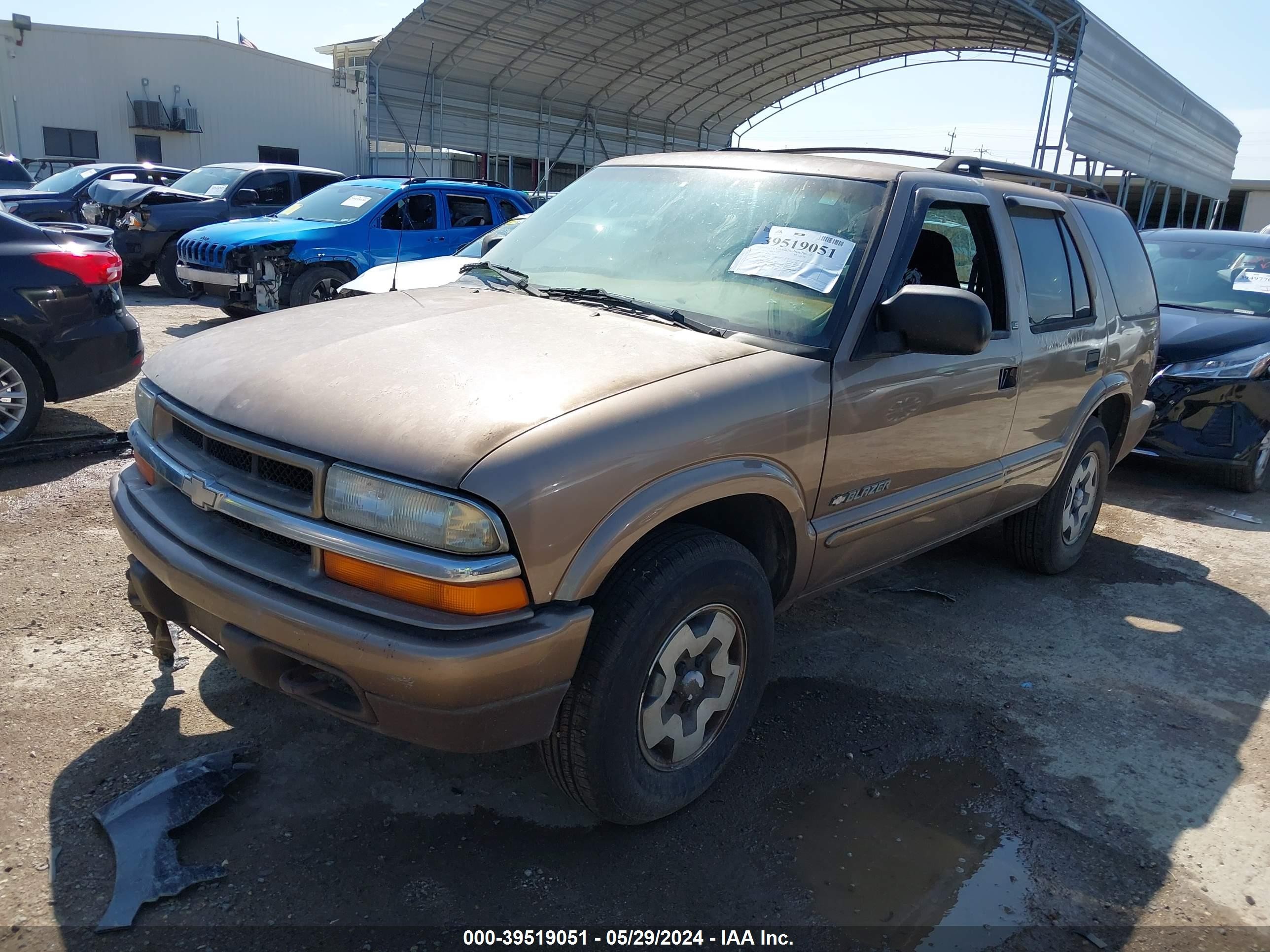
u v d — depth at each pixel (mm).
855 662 3756
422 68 21500
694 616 2576
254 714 3059
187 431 2645
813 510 2938
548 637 2166
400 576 2117
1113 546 5418
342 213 11008
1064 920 2428
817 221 3178
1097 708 3529
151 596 2619
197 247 10453
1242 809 2951
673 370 2576
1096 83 12891
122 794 2623
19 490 4926
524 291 3342
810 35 21328
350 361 2537
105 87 28969
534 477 2121
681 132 28312
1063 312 4148
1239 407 6332
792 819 2760
